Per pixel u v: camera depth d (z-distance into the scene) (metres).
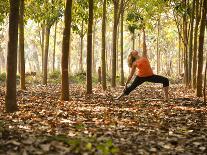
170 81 36.03
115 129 7.78
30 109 10.98
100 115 9.88
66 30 13.62
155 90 21.22
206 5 15.29
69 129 7.68
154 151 6.03
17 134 6.95
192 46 23.05
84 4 20.70
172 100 14.26
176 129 7.97
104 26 21.17
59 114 9.75
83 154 5.62
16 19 9.89
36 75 37.22
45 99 14.58
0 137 6.62
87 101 13.71
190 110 11.21
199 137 7.11
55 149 5.86
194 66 20.70
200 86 16.12
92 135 7.05
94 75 37.19
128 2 27.88
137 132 7.53
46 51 26.95
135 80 13.80
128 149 6.11
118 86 25.56
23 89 19.97
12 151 5.72
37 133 7.12
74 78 33.88
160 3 25.61
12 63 10.07
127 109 11.27
